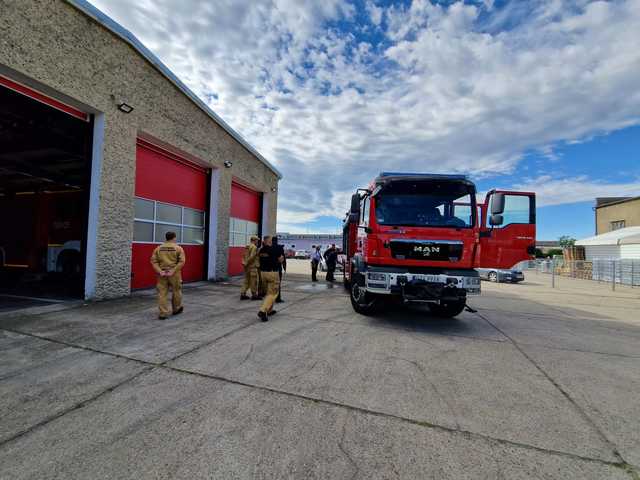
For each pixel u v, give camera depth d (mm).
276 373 3406
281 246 6031
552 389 3254
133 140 7328
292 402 2785
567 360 4188
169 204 9375
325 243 56219
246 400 2791
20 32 5082
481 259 5609
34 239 9375
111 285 6883
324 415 2584
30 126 6867
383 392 3049
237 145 12461
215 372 3371
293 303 7754
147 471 1886
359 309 6551
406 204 5785
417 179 5797
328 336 4887
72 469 1886
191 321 5453
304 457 2053
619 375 3693
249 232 14477
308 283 12594
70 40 5867
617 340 5348
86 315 5480
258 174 14438
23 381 3012
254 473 1893
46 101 5871
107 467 1909
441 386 3234
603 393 3189
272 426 2400
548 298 11227
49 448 2070
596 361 4180
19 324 4789
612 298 11500
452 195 5766
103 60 6539
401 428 2438
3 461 1935
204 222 11094
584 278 22125
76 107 6301
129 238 7285
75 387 2930
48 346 3943
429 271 5586
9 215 9805
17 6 5039
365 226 6223
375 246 5711
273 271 5855
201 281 10898
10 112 6336
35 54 5297
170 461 1977
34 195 9562
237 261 13406
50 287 8320
